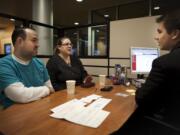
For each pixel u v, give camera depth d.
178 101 0.69
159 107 0.77
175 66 0.69
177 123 0.69
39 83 1.58
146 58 2.21
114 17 5.64
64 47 2.36
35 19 4.02
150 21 2.63
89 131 0.76
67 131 0.76
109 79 2.35
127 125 0.71
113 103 1.20
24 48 1.43
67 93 1.48
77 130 0.77
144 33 2.70
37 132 0.75
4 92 1.28
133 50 2.19
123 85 1.91
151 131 0.68
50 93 1.48
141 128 0.69
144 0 4.99
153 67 0.79
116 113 0.99
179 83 0.68
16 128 0.78
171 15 0.80
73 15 7.07
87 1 5.19
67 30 3.54
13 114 0.96
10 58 1.42
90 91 1.58
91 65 3.25
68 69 2.27
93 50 3.84
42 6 4.00
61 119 0.89
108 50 3.08
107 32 3.09
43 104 1.14
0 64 1.33
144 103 0.80
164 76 0.73
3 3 5.23
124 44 2.91
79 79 2.33
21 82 1.36
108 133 0.75
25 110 1.02
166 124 0.66
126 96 1.40
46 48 3.89
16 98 1.20
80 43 4.77
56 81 2.21
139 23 2.74
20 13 6.18
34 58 1.66
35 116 0.93
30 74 1.50
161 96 0.76
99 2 5.27
